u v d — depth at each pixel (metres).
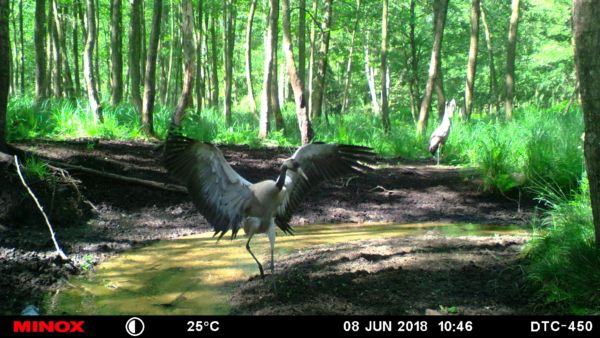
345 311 5.12
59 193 8.20
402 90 35.09
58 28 19.16
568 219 6.31
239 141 15.34
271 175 11.09
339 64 34.19
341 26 21.56
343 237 8.12
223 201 5.64
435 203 10.21
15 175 7.91
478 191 10.71
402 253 6.61
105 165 10.12
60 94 19.33
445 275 5.82
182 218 8.84
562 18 26.78
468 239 7.28
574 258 5.32
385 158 14.47
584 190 6.86
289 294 5.52
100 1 25.19
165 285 6.06
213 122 16.17
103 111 15.05
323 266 6.31
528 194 10.27
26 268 6.21
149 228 8.32
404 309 5.11
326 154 5.90
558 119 14.24
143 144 12.95
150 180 9.92
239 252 7.30
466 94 18.30
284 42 14.03
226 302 5.57
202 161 5.43
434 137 13.63
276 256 7.07
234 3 21.14
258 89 43.31
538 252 6.00
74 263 6.65
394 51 28.38
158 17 13.85
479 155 11.95
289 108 29.89
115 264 6.75
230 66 19.84
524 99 32.56
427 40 27.05
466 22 29.45
